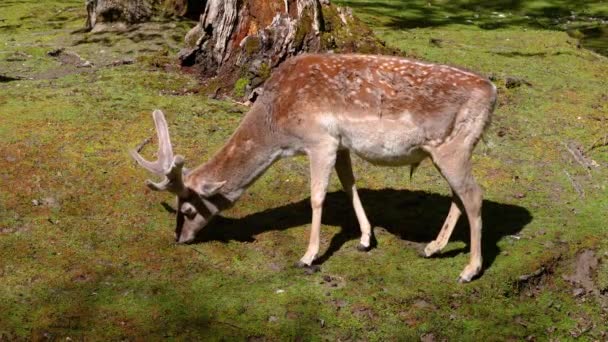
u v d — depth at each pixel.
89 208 6.14
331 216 6.28
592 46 11.87
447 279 5.39
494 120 8.23
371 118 5.27
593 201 6.62
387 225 6.16
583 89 9.38
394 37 11.48
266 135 5.53
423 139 5.22
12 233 5.73
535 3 15.31
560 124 8.23
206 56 9.31
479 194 5.26
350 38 8.88
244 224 6.09
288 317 4.94
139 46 10.70
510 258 5.66
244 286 5.24
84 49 10.66
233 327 4.82
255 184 6.68
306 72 5.44
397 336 4.86
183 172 5.71
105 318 4.83
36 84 8.95
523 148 7.59
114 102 8.28
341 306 5.07
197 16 12.12
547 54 10.94
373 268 5.52
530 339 5.00
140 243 5.70
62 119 7.71
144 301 5.02
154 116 5.75
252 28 8.89
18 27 12.39
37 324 4.74
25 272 5.25
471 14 14.26
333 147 5.39
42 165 6.73
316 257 5.49
